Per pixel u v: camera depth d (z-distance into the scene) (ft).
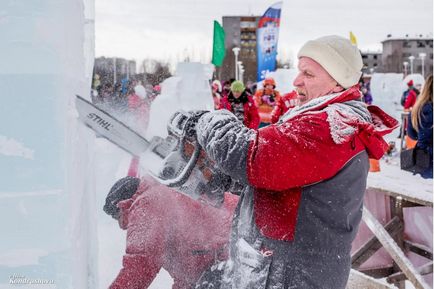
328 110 3.75
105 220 5.26
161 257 4.66
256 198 4.07
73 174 2.62
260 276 3.90
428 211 8.94
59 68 2.44
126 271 4.58
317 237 3.81
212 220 4.85
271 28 28.45
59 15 2.42
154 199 4.75
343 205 3.80
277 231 3.89
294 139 3.60
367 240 9.70
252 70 111.45
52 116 2.45
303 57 4.35
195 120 4.11
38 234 2.50
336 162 3.67
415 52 163.02
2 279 2.49
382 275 9.58
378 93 35.83
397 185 9.32
